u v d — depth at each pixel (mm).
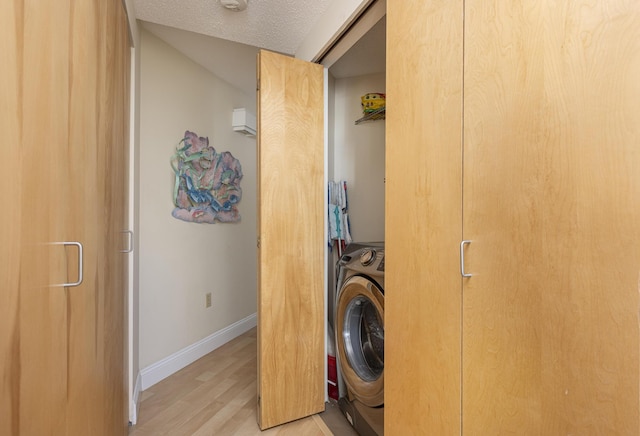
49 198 667
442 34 951
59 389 719
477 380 825
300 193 1851
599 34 580
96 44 963
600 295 578
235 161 3074
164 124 2363
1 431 519
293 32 1950
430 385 987
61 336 727
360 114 2453
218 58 2566
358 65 2301
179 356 2449
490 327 790
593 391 588
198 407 1936
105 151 1076
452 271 909
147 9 1754
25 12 581
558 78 644
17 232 560
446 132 935
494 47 783
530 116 698
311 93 1882
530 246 696
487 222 799
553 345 653
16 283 557
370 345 1744
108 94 1115
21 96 571
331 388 2035
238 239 3150
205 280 2740
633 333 536
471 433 842
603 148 573
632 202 536
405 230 1107
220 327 2906
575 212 615
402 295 1118
